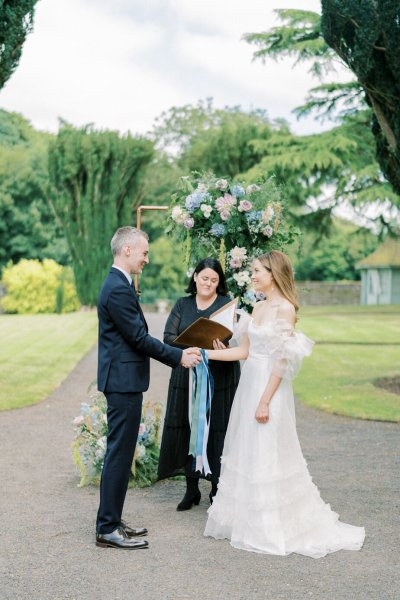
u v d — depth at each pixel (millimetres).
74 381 11570
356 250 49188
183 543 4125
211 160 34562
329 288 41312
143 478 5488
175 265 42719
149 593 3367
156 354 4043
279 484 4047
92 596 3334
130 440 4051
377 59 9250
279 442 4109
